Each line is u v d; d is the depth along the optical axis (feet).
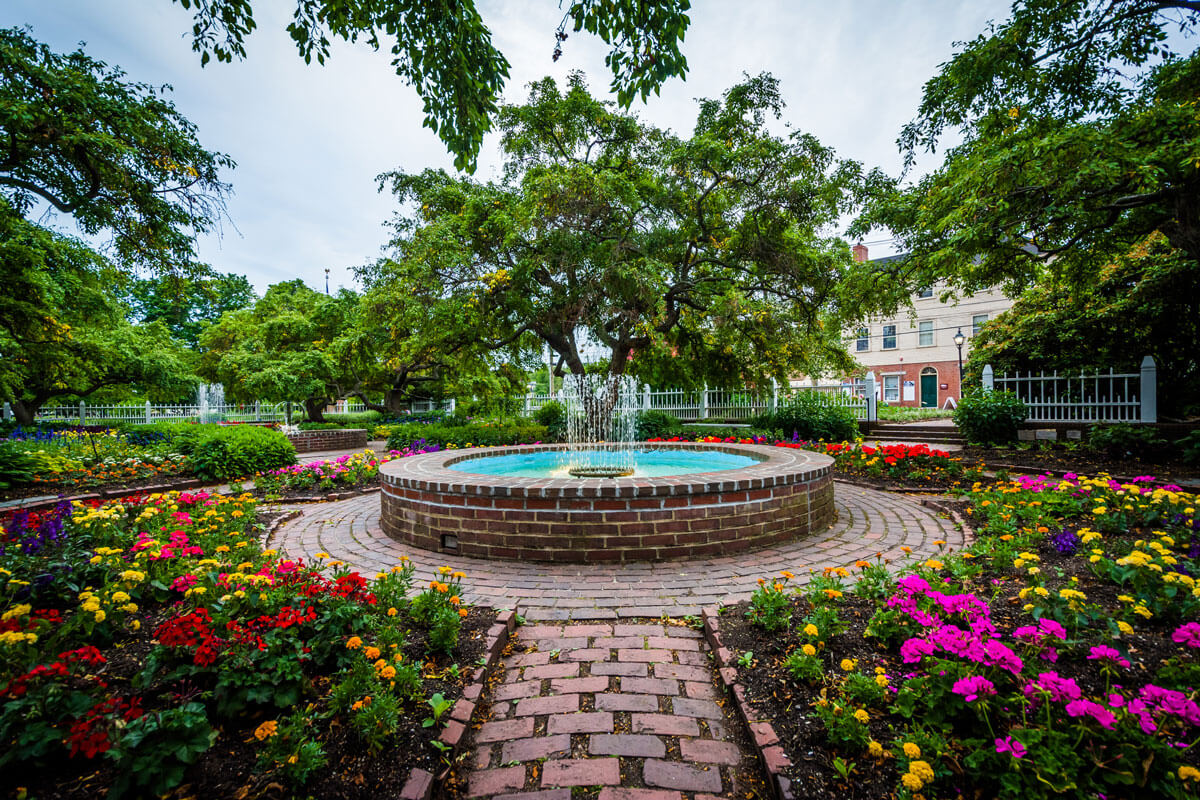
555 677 7.45
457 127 14.78
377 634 7.23
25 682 4.83
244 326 70.38
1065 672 6.13
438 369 69.10
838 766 4.93
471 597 10.37
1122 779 4.29
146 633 7.44
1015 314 40.09
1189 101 19.58
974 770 4.67
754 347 41.83
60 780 4.69
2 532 9.91
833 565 11.99
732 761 5.71
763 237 36.22
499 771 5.62
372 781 5.03
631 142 37.14
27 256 27.68
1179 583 7.33
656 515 12.53
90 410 78.48
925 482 21.34
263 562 9.71
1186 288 28.27
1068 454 24.62
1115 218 22.13
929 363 76.38
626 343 42.11
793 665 6.52
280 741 4.95
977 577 9.44
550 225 35.68
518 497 12.76
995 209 20.56
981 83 23.56
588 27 12.38
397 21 12.98
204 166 25.94
